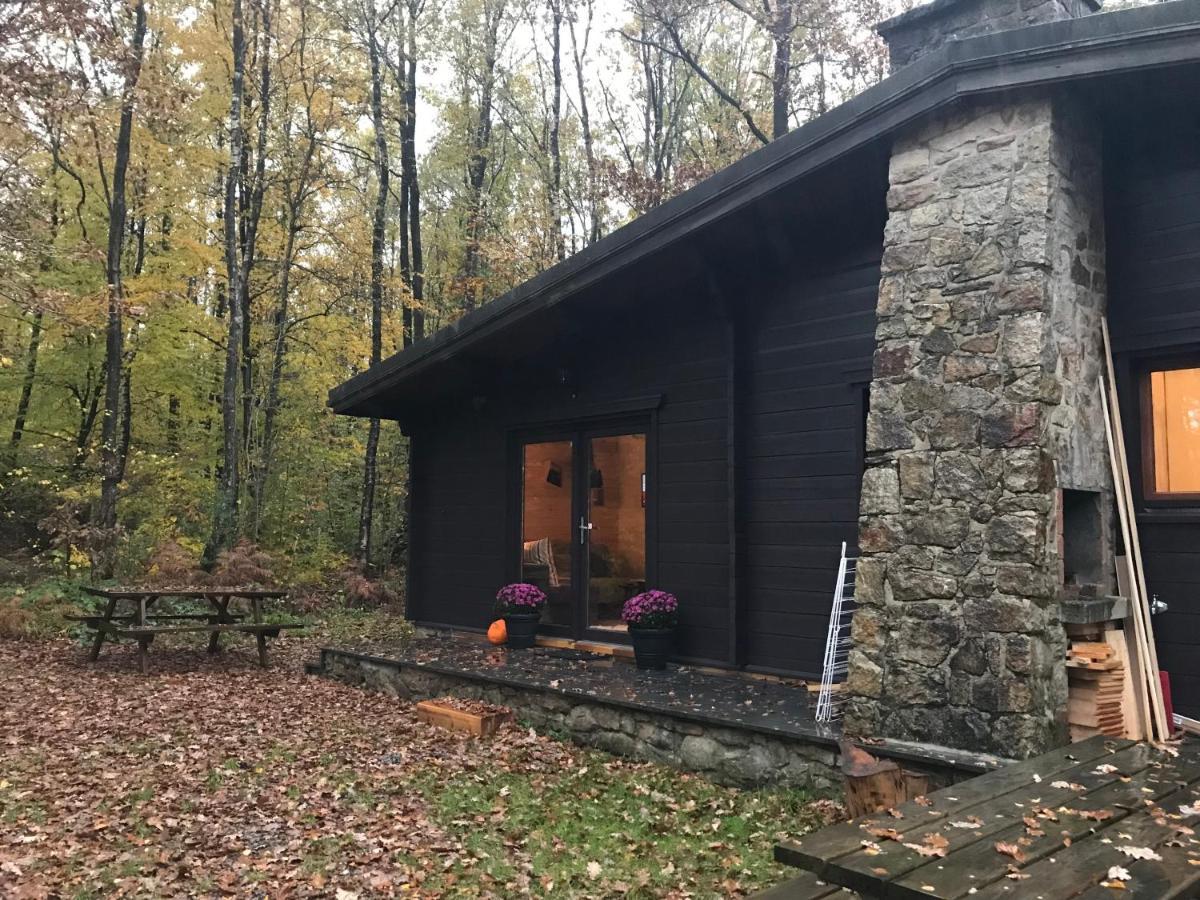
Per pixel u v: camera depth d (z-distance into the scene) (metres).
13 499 13.41
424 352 7.90
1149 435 4.62
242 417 14.12
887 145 4.73
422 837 3.91
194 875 3.45
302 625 8.32
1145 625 4.30
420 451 9.53
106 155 12.63
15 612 9.16
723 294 6.24
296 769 4.90
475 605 8.70
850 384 5.74
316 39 13.12
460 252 17.41
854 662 4.47
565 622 7.79
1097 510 4.41
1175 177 4.53
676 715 4.94
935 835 2.53
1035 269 4.05
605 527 7.48
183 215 13.93
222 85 12.98
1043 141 4.11
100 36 9.81
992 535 4.07
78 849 3.67
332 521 14.69
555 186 16.11
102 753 5.10
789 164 5.01
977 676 4.04
